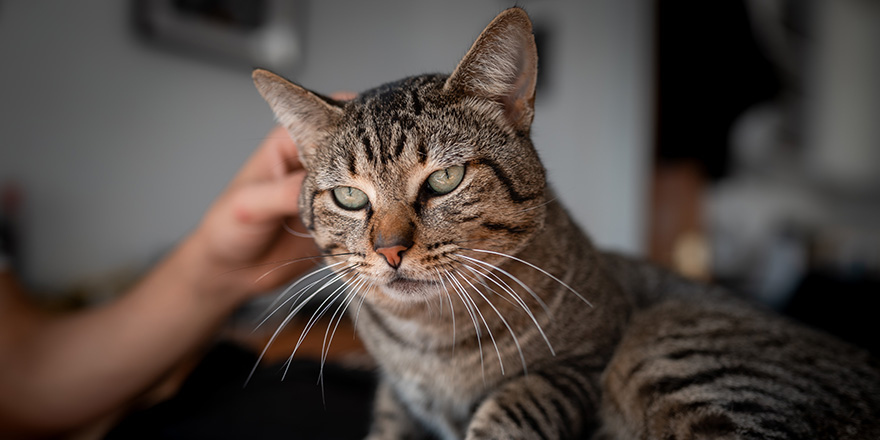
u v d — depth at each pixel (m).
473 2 1.02
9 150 0.60
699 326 0.38
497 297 0.35
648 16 0.92
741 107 1.12
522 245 0.34
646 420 0.34
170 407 0.40
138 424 0.38
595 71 0.95
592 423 0.35
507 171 0.33
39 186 0.62
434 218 0.33
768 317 0.40
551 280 0.35
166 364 0.41
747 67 1.09
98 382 0.40
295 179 0.38
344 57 0.94
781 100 1.24
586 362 0.36
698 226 1.00
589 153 0.96
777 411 0.31
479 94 0.34
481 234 0.33
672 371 0.34
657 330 0.38
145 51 0.70
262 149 0.41
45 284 0.62
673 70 0.98
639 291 0.44
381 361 0.39
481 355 0.35
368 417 0.40
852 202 1.55
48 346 0.40
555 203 0.39
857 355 0.36
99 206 0.67
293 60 0.85
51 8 0.62
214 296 0.41
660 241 0.98
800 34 1.27
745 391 0.32
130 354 0.40
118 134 0.68
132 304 0.41
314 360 0.48
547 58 0.98
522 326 0.35
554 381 0.34
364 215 0.34
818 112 1.39
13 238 0.59
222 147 0.79
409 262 0.33
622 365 0.36
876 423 0.30
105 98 0.67
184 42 0.73
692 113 0.99
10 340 0.39
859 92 1.50
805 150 1.39
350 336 0.63
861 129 1.51
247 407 0.40
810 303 0.67
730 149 1.12
